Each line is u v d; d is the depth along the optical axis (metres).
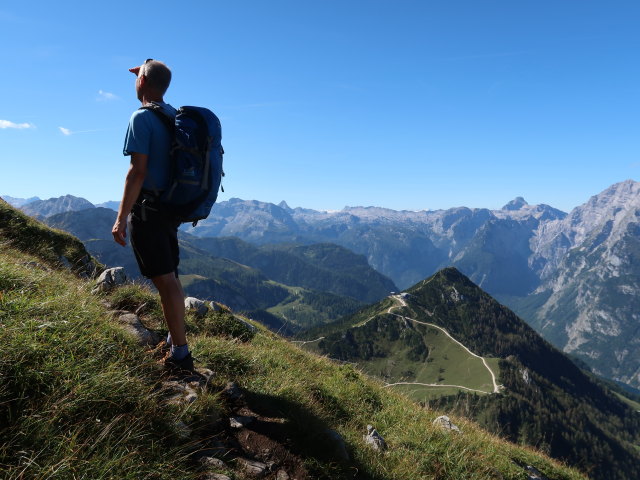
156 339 6.93
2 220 14.55
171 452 4.00
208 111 4.95
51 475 3.13
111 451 3.66
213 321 11.05
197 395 5.27
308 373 9.41
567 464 13.22
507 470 8.68
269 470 4.71
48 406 3.70
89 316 5.45
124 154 4.66
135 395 4.41
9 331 4.11
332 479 5.06
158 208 4.85
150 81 4.98
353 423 7.95
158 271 5.15
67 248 15.77
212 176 4.85
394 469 6.37
